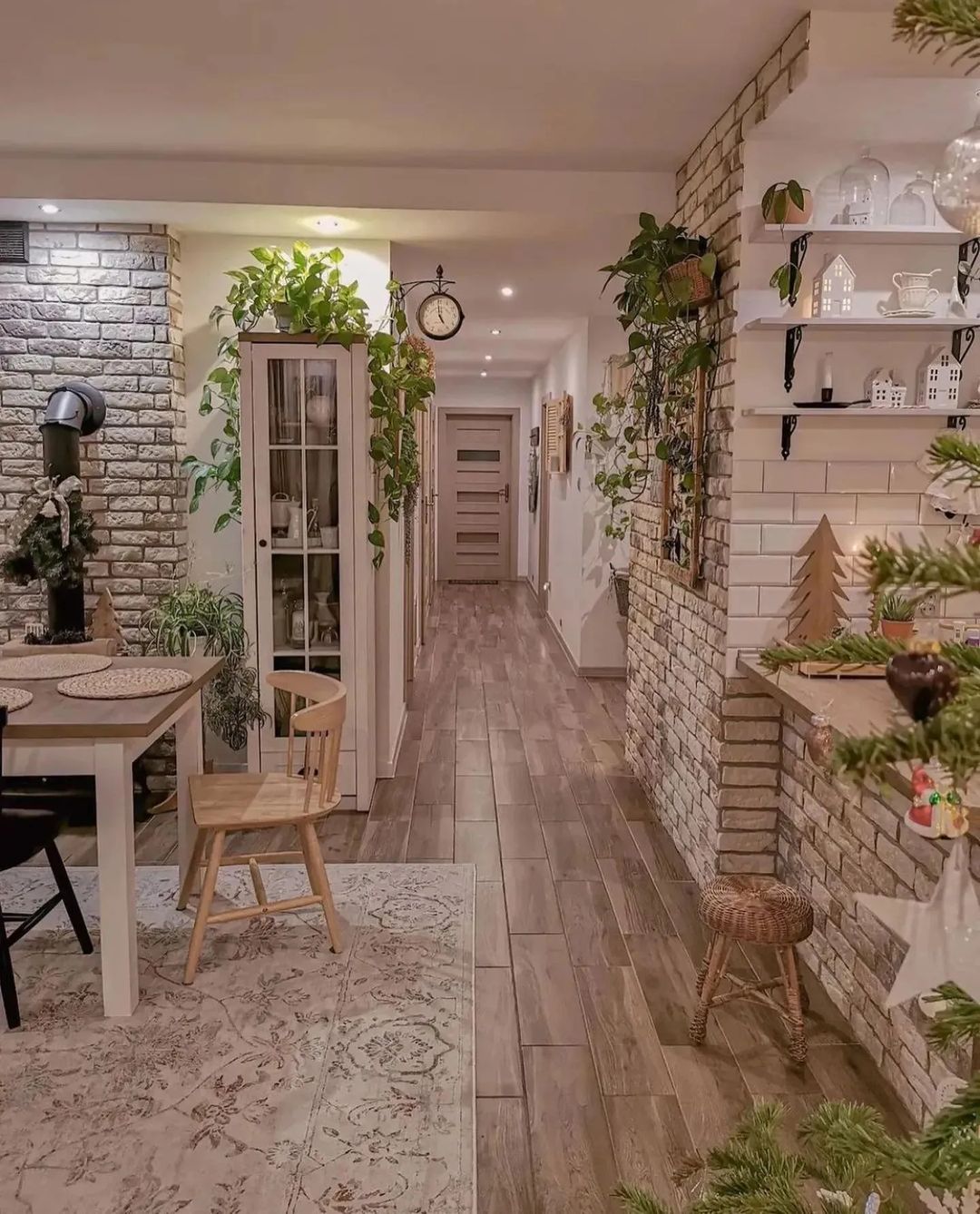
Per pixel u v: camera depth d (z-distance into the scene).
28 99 3.04
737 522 3.00
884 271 2.97
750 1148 0.96
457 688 6.41
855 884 2.53
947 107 2.63
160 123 3.26
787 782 3.06
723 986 2.75
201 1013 2.56
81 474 4.23
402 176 3.72
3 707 2.30
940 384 2.89
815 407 2.85
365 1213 1.89
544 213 3.78
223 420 4.37
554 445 8.16
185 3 2.40
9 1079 2.29
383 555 4.31
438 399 11.50
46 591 3.98
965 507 2.41
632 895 3.35
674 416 3.68
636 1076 2.34
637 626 4.64
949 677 0.63
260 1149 2.06
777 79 2.63
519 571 11.98
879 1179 0.90
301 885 3.37
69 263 4.10
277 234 4.20
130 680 2.83
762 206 2.82
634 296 3.52
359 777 4.11
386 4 2.40
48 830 2.63
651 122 3.21
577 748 5.10
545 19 2.47
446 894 3.31
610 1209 1.92
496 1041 2.48
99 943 2.91
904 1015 2.22
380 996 2.66
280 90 2.96
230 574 4.42
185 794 3.15
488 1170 2.02
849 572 2.96
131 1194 1.93
